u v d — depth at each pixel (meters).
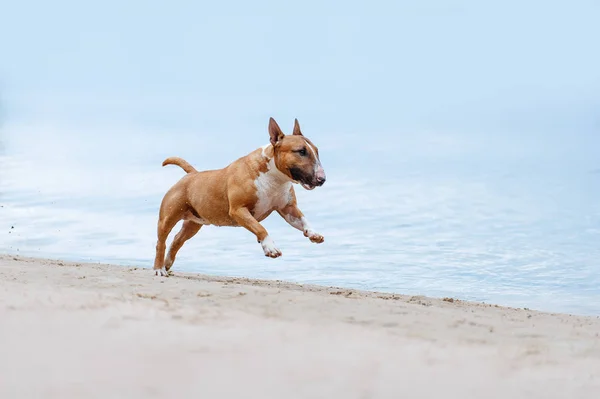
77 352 5.00
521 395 4.92
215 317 6.47
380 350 5.65
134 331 5.66
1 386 4.31
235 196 11.06
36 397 4.16
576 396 5.00
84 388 4.32
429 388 4.82
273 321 6.54
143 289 8.41
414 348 5.84
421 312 7.88
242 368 4.85
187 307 6.91
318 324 6.61
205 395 4.34
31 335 5.39
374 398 4.53
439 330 6.86
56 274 9.62
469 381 5.07
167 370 4.71
